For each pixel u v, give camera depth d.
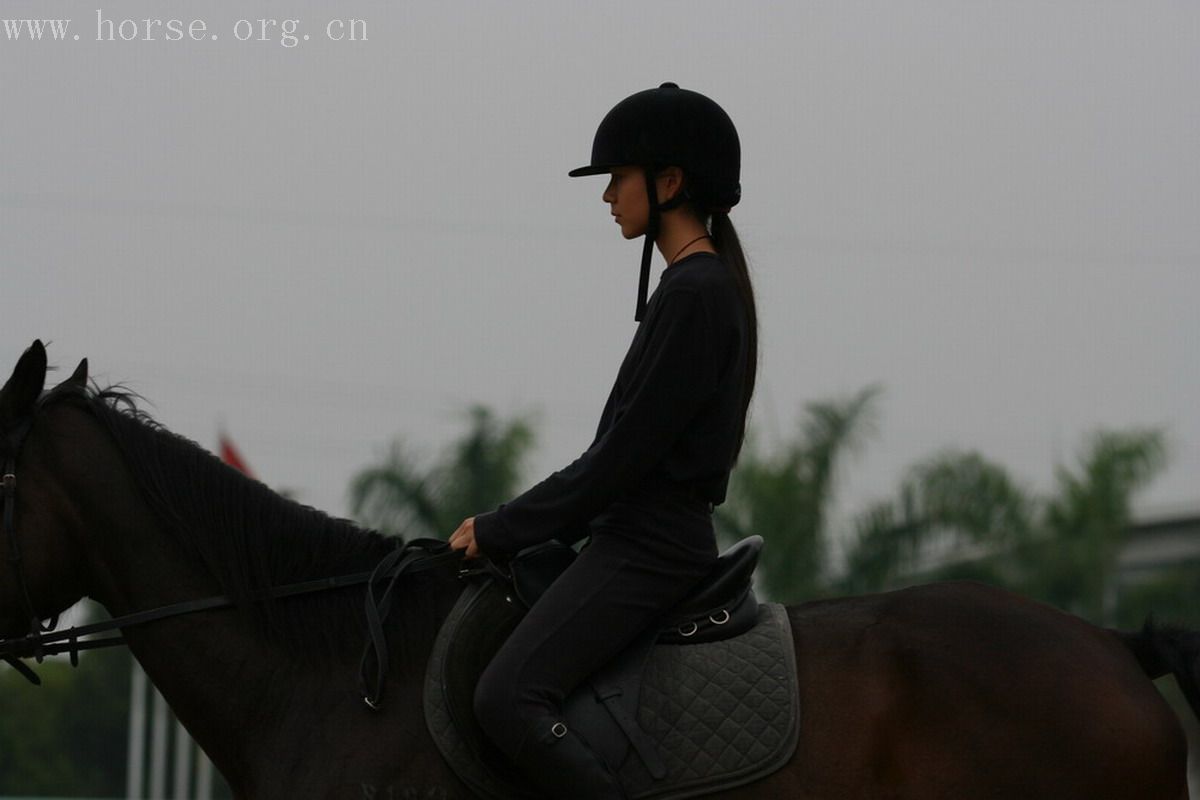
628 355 7.22
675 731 6.92
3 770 51.66
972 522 34.81
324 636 7.34
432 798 6.95
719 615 7.19
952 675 6.93
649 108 7.41
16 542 7.27
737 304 7.26
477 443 35.19
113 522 7.42
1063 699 6.82
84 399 7.62
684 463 7.15
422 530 34.59
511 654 6.91
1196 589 41.88
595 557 7.09
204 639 7.37
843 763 6.84
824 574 33.22
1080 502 38.94
